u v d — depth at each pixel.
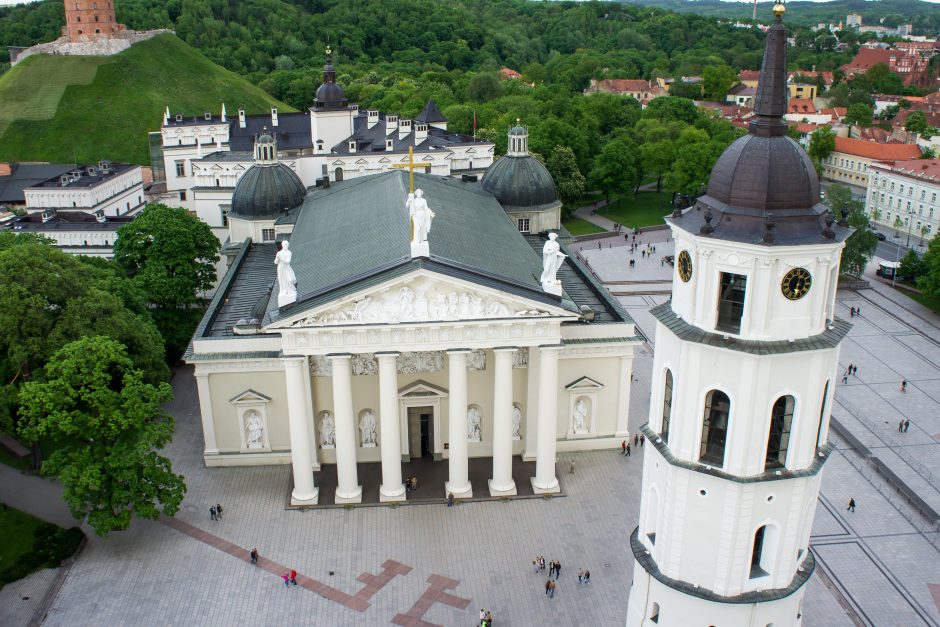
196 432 94.12
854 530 77.69
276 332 81.19
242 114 181.62
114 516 72.62
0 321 79.25
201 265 114.44
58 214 142.75
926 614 66.75
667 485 44.19
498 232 93.75
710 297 40.25
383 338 73.94
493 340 75.00
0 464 87.31
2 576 69.75
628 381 87.75
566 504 80.38
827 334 40.50
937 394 107.50
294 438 78.12
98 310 83.88
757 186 38.78
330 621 65.62
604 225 193.62
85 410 73.06
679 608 45.41
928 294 136.25
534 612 66.62
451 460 79.69
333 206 104.38
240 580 70.12
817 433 42.50
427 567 71.69
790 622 45.69
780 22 38.50
